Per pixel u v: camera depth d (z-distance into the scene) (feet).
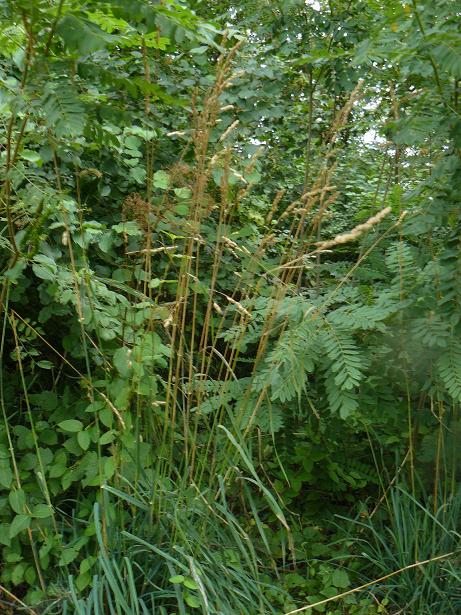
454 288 8.66
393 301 9.50
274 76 13.57
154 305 9.11
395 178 12.30
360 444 11.76
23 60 8.21
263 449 11.44
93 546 9.41
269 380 8.94
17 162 9.43
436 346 9.19
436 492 9.88
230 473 9.43
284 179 16.74
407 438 10.92
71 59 8.11
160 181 11.17
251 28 14.92
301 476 11.26
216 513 9.32
